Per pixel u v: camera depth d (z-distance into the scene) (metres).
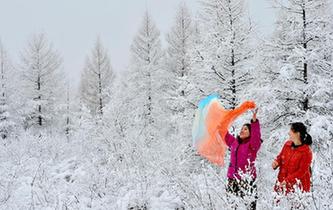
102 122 14.82
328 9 14.42
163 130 24.41
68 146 18.12
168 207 6.85
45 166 12.08
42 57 34.84
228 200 4.65
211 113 5.60
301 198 4.30
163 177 7.32
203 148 5.52
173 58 31.27
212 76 15.52
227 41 14.85
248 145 5.68
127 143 10.51
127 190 7.61
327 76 13.95
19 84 34.34
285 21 14.88
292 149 5.39
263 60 14.73
